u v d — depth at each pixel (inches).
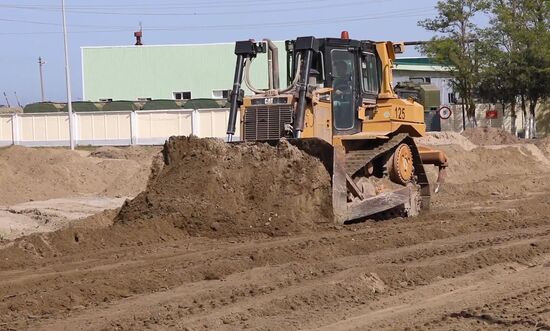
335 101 804.6
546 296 484.1
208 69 2992.1
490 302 470.9
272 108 763.4
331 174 730.2
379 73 860.6
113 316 433.7
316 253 603.2
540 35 2396.7
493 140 2018.9
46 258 615.2
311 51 770.2
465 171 1541.6
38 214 937.5
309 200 723.4
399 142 812.0
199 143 754.8
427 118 2413.9
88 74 3038.9
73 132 2124.8
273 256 587.5
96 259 599.2
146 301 467.5
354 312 447.5
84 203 1072.2
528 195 1137.4
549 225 778.2
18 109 2974.9
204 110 2258.9
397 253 617.0
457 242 673.0
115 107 2381.9
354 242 646.5
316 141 732.0
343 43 811.4
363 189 775.1
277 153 737.0
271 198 717.3
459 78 2455.7
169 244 655.8
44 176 1272.1
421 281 528.7
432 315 442.3
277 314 441.1
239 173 733.3
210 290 489.1
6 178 1214.9
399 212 829.2
